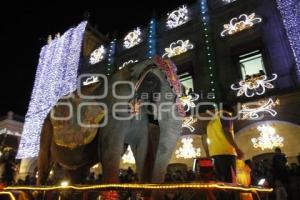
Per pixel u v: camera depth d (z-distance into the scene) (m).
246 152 12.72
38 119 20.22
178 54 16.14
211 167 3.67
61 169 4.76
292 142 11.65
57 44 22.19
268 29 13.69
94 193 3.81
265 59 13.34
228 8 15.20
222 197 3.72
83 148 3.80
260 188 2.95
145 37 18.33
